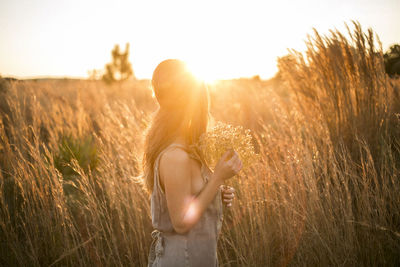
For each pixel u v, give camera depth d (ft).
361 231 7.13
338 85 11.13
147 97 29.68
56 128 16.74
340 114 10.98
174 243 3.76
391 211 6.89
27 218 7.91
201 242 3.73
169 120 3.66
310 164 7.80
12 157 10.41
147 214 8.90
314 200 7.30
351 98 10.88
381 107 10.36
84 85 31.24
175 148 3.39
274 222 7.96
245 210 8.15
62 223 7.61
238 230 7.69
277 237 7.74
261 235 7.22
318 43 11.45
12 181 9.87
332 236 6.91
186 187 3.28
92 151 13.16
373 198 7.38
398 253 6.43
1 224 7.65
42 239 7.83
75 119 18.86
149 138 3.90
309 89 12.14
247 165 3.73
